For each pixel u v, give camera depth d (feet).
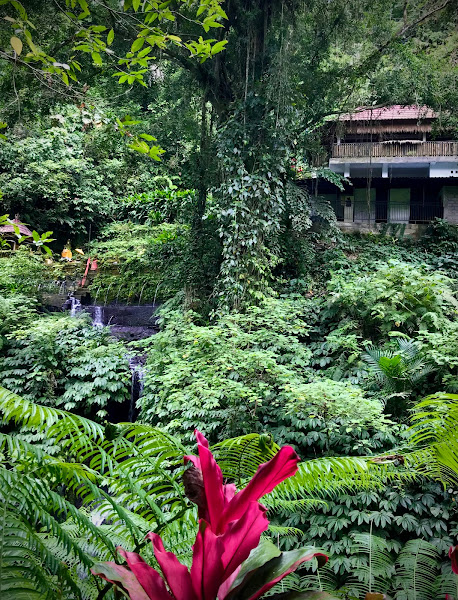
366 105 41.06
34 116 33.65
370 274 40.16
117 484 5.40
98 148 39.42
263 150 36.96
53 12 26.25
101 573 3.44
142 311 46.68
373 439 23.06
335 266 42.06
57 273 51.55
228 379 26.35
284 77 35.19
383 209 62.59
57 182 62.23
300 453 23.95
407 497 19.92
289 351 31.32
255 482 3.50
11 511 3.69
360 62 38.17
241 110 36.73
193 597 3.42
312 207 43.86
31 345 35.09
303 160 42.55
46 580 3.55
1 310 38.19
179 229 47.65
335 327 34.01
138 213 68.33
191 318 35.60
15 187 59.52
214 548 3.40
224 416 25.25
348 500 19.77
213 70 37.65
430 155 56.90
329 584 8.53
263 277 36.91
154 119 39.78
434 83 37.65
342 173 60.95
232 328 30.25
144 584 3.38
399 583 9.31
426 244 48.39
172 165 44.42
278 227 37.45
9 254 54.70
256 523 3.54
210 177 38.83
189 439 25.39
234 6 35.83
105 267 53.52
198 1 33.12
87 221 67.46
